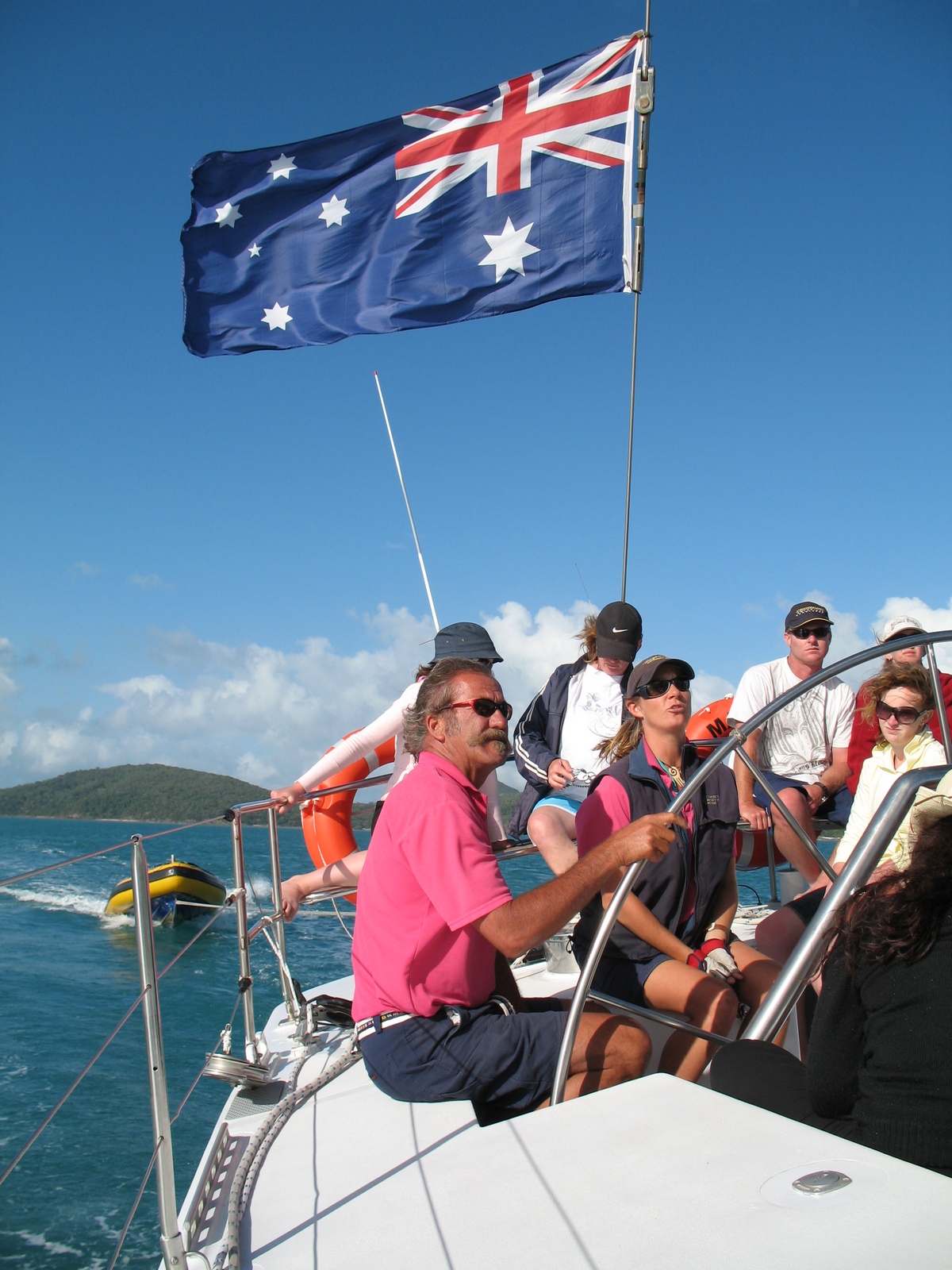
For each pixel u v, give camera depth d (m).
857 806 3.06
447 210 5.04
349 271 5.23
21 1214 5.41
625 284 4.56
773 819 3.93
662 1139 1.45
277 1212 1.58
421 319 5.08
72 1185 5.84
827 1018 1.47
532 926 1.87
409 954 1.99
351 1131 1.89
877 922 1.43
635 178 4.68
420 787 2.05
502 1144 1.55
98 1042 9.01
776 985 1.71
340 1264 1.35
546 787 3.78
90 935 16.12
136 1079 7.95
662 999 2.37
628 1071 2.02
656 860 2.00
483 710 2.19
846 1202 1.20
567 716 3.85
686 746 2.78
